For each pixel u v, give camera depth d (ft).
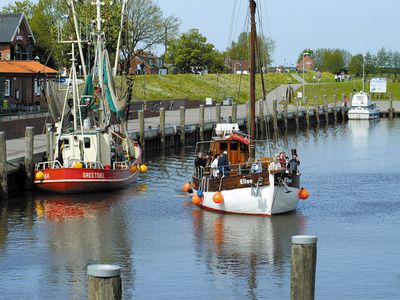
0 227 139.44
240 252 122.42
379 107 492.54
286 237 132.67
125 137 198.59
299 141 318.65
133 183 189.98
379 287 103.81
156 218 148.05
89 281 54.08
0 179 159.43
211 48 583.17
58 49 322.96
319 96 544.62
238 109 408.67
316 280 106.93
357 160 245.65
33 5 465.88
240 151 160.56
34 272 111.86
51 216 148.77
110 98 184.65
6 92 287.28
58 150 176.24
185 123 303.89
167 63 602.44
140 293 101.71
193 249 124.47
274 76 599.98
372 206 162.50
